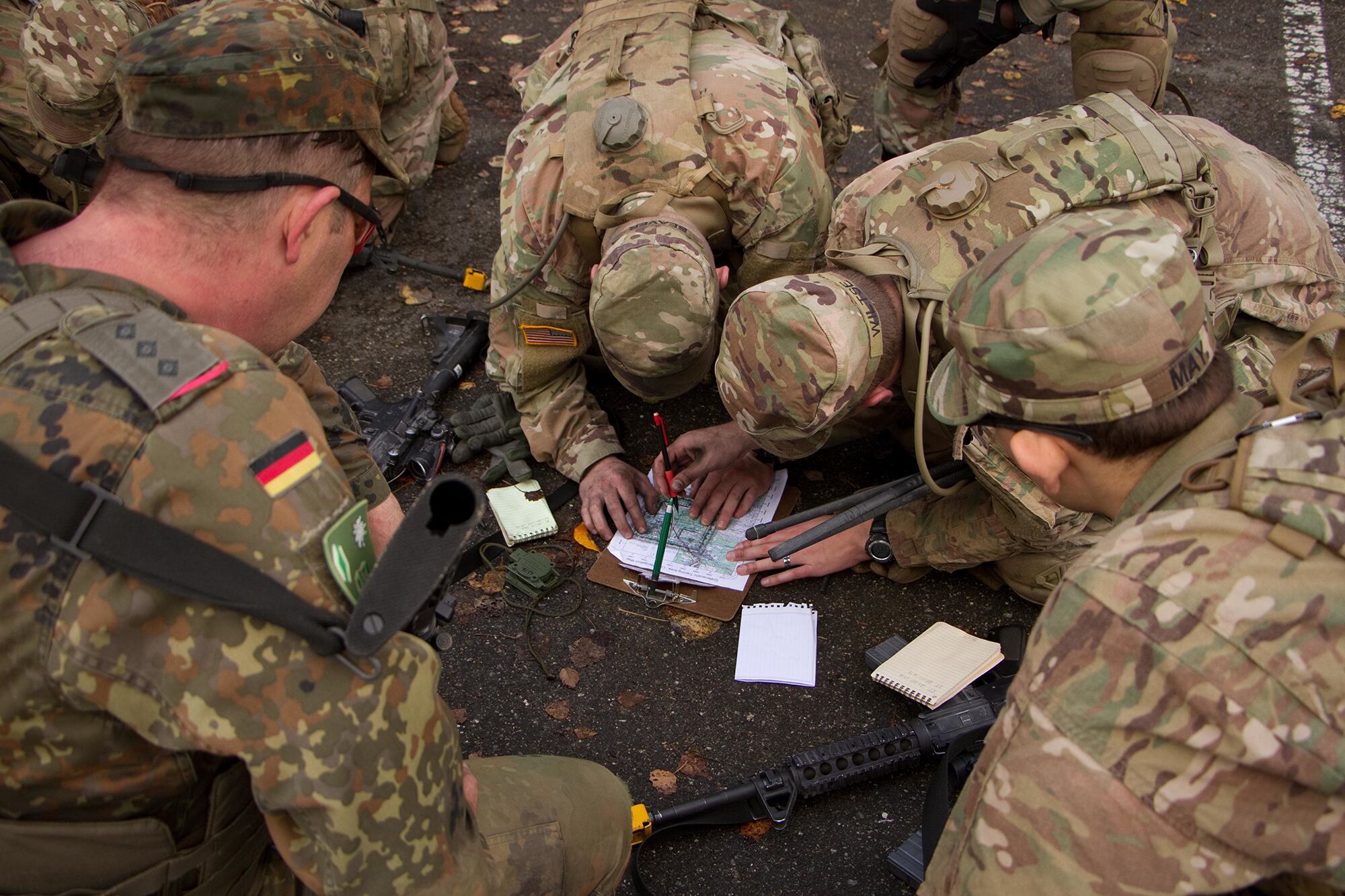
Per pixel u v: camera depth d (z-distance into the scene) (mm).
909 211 2266
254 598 1045
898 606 2834
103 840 1176
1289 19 5477
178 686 1059
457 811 1295
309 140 1271
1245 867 1126
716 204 2734
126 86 1188
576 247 2805
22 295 1128
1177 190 2266
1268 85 4973
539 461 3184
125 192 1209
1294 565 1093
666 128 2645
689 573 2818
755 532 2482
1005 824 1223
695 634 2758
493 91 5047
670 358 2564
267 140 1229
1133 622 1136
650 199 2617
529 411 3141
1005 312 1311
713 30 3041
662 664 2688
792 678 2621
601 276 2516
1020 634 2609
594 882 1785
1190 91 4910
